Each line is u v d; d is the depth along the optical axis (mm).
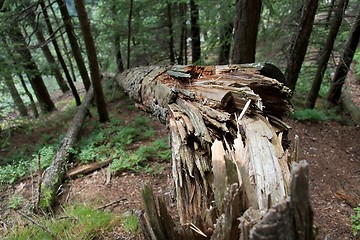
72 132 5984
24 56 7422
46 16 7184
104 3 8328
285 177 1511
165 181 4273
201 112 2365
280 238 1011
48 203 3732
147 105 4020
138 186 4227
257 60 7703
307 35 6305
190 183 1989
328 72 8625
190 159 2051
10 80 6906
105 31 8211
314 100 7598
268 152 1720
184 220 1815
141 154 4883
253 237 1019
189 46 10242
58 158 4809
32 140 6762
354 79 11445
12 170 4910
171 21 9297
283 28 6941
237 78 2730
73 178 4574
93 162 4977
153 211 1580
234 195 1309
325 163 5133
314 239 1111
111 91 9359
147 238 1727
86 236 3025
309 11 6020
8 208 3875
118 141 5621
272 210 1001
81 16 5387
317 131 6355
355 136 6359
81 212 3422
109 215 3420
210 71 3275
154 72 4086
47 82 17172
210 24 7496
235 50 4922
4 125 7070
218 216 1586
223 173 1618
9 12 5969
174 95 2885
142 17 8922
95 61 6062
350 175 4859
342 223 3688
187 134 2199
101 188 4254
